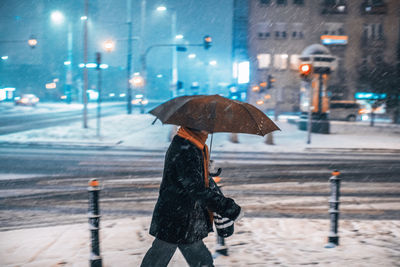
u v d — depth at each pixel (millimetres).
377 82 30938
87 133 21156
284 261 4352
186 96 3018
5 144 17219
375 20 50500
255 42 53312
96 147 16781
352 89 48969
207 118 2717
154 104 67938
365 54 50156
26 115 37500
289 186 9430
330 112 39469
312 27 52375
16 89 67812
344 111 39406
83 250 4750
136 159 13508
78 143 17500
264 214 6926
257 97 52531
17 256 4543
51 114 39250
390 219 6742
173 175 2822
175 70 45938
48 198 7906
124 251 4684
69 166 11922
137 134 21594
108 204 7477
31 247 4852
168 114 2809
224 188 9102
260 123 2898
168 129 24672
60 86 72188
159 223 2908
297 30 52781
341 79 49219
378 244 5109
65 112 42844
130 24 35000
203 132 2842
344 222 6305
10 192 8406
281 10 52688
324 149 17125
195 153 2777
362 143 19219
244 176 10664
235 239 5301
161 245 2957
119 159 13477
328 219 6555
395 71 30609
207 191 2738
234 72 46500
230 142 18844
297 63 25797
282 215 6879
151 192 8539
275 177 10594
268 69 52938
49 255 4570
